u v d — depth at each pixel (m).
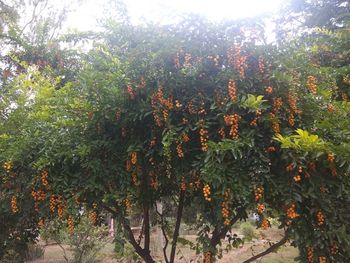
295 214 2.55
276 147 2.74
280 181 2.66
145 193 3.26
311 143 2.41
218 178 2.49
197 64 2.81
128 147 2.95
